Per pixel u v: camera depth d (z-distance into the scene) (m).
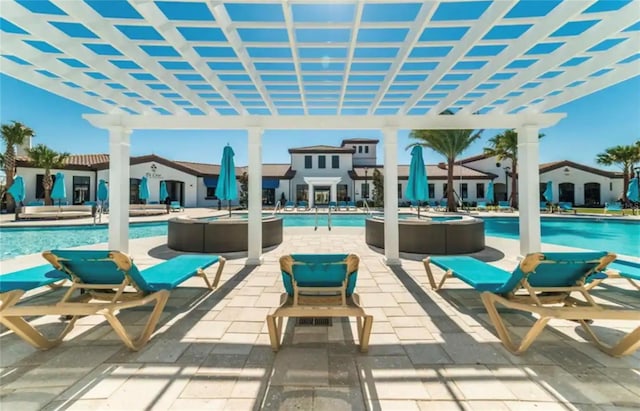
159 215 22.33
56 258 3.30
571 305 3.74
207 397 2.48
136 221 17.84
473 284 3.86
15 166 24.08
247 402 2.42
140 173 30.06
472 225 8.61
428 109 8.02
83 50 4.97
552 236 14.04
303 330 3.74
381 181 31.66
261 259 7.46
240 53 5.18
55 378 2.73
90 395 2.50
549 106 7.14
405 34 4.92
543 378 2.74
